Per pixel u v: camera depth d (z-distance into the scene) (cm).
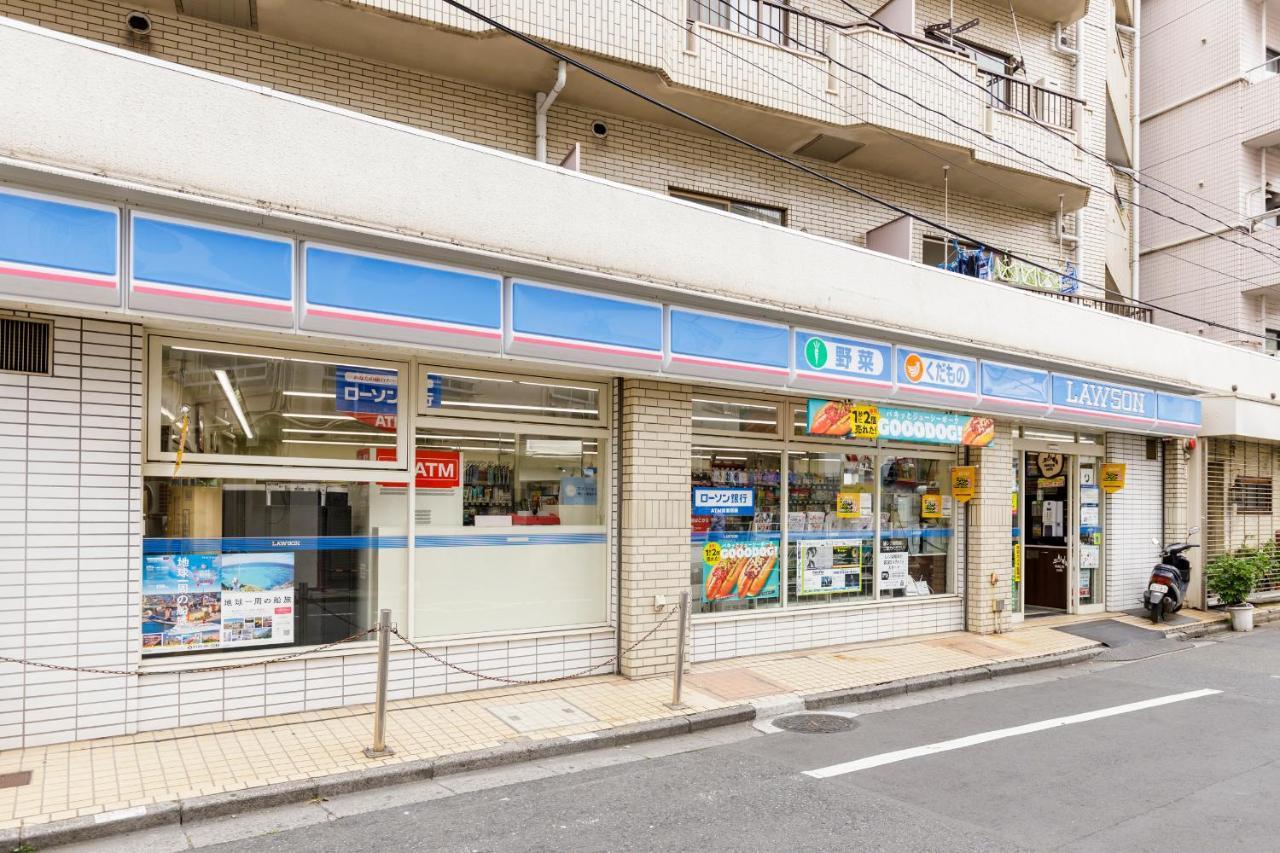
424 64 927
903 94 1109
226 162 591
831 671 888
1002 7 1434
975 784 580
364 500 738
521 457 825
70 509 591
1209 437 1470
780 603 988
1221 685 912
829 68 1099
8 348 574
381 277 649
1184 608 1416
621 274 785
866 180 1262
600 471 873
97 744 589
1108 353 1286
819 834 490
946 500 1162
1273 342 2019
